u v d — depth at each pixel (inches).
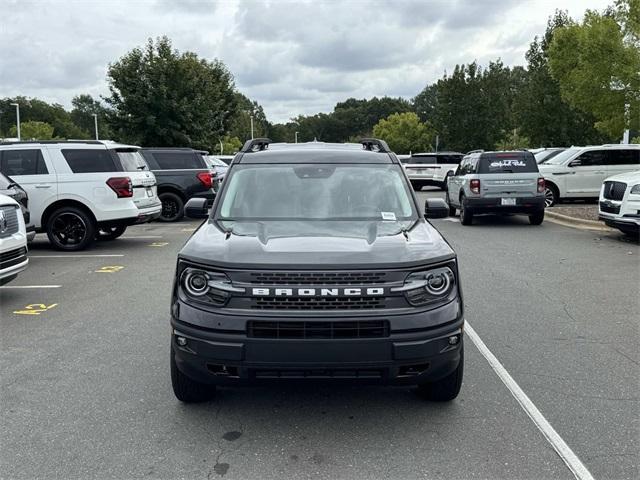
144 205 492.4
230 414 169.0
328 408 172.9
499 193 590.9
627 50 665.6
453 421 163.6
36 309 285.7
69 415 168.1
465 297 301.3
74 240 459.8
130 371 201.8
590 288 320.2
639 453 145.0
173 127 1210.6
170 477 136.2
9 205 286.2
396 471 138.3
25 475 137.0
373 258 150.8
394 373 147.9
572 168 748.6
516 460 142.5
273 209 193.9
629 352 218.2
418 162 1211.9
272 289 145.9
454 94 1701.5
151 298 305.1
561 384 188.5
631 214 445.7
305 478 135.6
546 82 1219.9
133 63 1200.8
